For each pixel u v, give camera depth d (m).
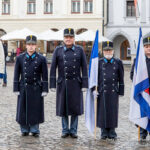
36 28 41.44
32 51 8.35
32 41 8.32
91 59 8.35
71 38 8.38
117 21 40.97
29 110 8.27
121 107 12.69
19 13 41.56
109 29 41.22
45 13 41.19
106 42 8.35
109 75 8.27
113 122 8.13
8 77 23.50
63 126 8.36
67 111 8.25
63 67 8.37
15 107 12.38
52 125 9.57
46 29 41.28
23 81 8.37
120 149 7.33
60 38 31.73
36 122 8.27
